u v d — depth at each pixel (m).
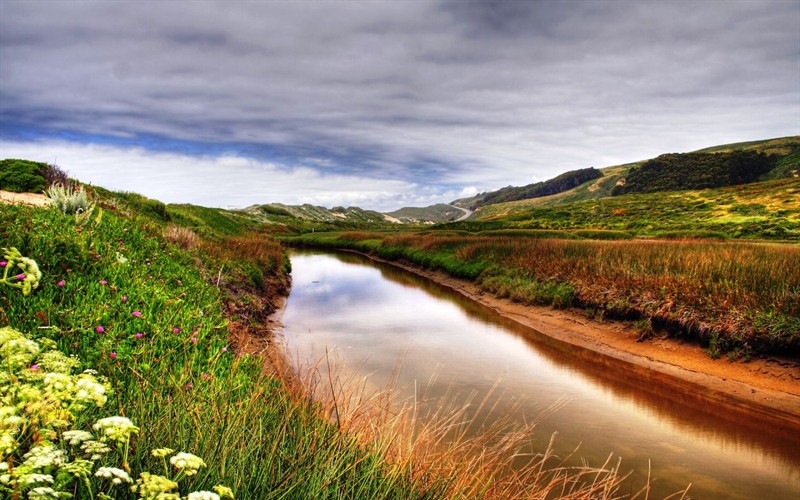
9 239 5.95
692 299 10.38
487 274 20.14
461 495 3.13
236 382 4.52
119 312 5.48
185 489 2.32
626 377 8.93
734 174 145.12
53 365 2.02
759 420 7.00
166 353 4.76
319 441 3.25
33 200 13.02
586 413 7.11
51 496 1.44
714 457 5.82
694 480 5.24
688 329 9.98
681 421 6.89
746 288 10.09
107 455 2.32
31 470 1.40
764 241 36.97
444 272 25.05
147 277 7.52
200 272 10.55
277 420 3.64
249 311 10.88
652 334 10.73
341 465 3.07
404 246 37.59
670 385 8.50
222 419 3.05
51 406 1.74
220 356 5.41
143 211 19.22
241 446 2.84
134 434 2.66
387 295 18.80
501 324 13.52
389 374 8.38
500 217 102.38
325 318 13.60
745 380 8.36
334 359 9.06
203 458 2.57
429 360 9.60
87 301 5.45
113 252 7.72
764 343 8.73
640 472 5.38
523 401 7.50
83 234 7.77
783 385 7.96
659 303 10.97
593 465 5.46
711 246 18.66
